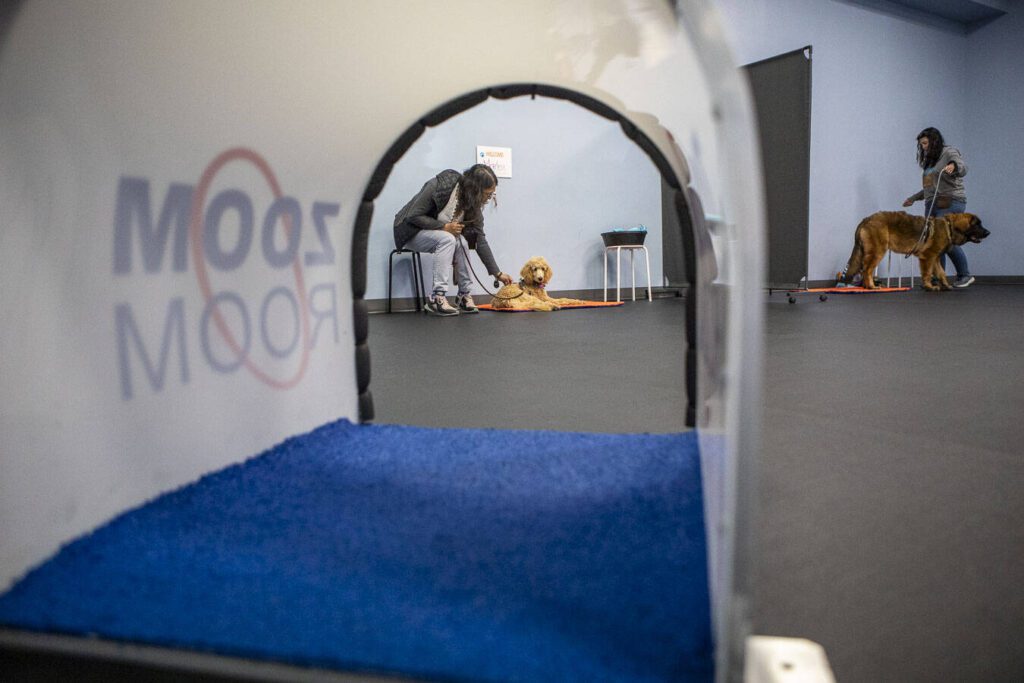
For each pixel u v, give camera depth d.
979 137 7.91
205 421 1.05
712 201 0.66
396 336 3.30
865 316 3.79
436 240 4.65
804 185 4.97
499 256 5.83
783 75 5.01
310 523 0.86
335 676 0.54
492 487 0.98
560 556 0.74
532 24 1.03
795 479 1.03
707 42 0.51
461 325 3.85
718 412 0.65
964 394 1.66
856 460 1.12
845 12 6.84
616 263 6.35
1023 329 3.05
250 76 1.03
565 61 1.06
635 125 1.14
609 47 0.95
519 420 1.49
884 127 7.29
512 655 0.55
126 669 0.58
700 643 0.56
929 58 7.59
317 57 1.10
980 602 0.65
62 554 0.77
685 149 0.85
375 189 1.41
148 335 0.93
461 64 1.19
